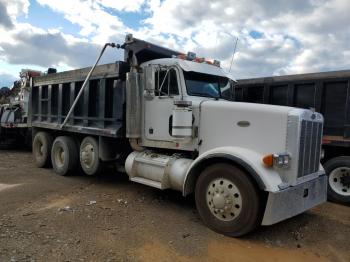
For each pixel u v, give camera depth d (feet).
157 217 18.43
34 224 16.58
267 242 15.88
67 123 28.32
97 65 24.88
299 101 25.53
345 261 14.38
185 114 18.65
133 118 21.79
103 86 24.39
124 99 22.84
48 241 14.71
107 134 23.90
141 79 22.04
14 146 47.67
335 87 23.59
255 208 15.57
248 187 15.70
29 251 13.70
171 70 20.47
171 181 19.61
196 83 20.72
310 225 18.37
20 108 44.75
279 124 16.34
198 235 16.20
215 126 18.44
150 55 23.81
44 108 32.14
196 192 17.56
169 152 21.42
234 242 15.66
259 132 16.88
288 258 14.43
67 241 14.80
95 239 15.17
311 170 17.78
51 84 30.53
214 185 16.87
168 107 20.51
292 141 16.10
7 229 15.83
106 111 24.32
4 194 21.86
